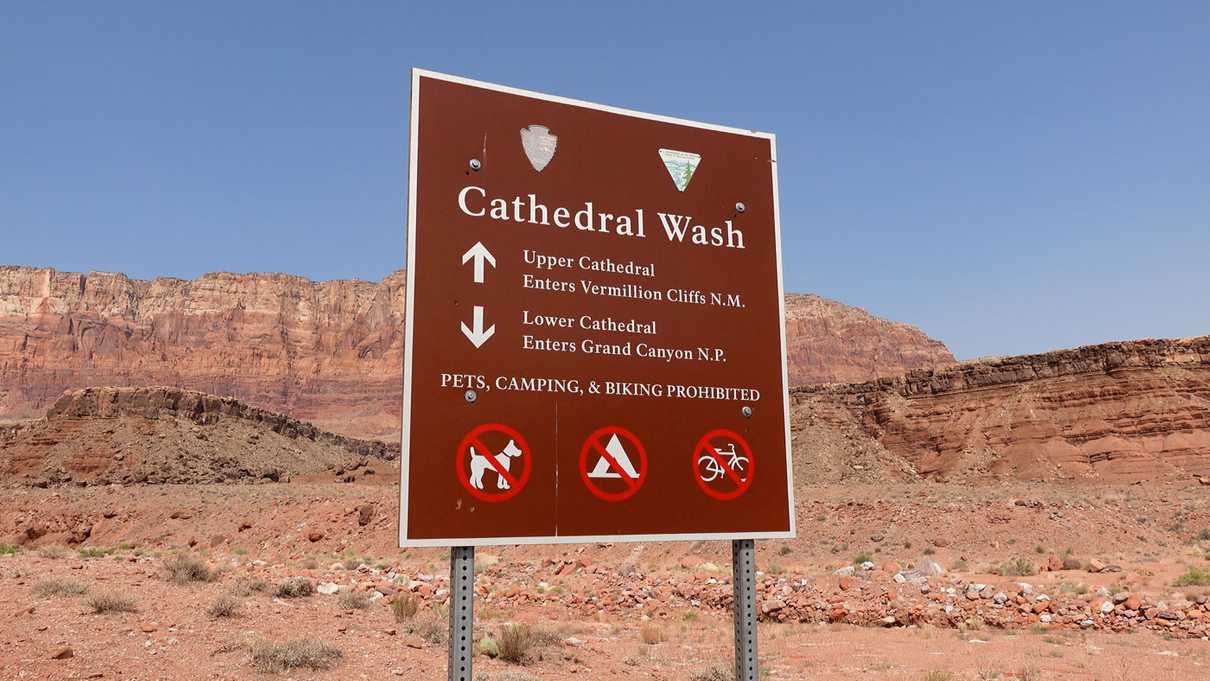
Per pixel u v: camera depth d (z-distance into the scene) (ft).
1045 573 83.15
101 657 30.22
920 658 47.47
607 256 24.06
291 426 423.23
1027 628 58.80
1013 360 303.89
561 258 23.45
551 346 22.90
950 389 310.86
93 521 204.54
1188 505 145.07
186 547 167.02
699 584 78.95
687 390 24.43
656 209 24.99
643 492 23.35
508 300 22.62
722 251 25.67
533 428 22.34
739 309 25.58
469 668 20.72
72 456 313.12
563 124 24.22
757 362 25.54
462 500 21.22
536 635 46.44
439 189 22.34
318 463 379.76
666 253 24.88
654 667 43.19
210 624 37.29
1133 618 57.47
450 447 21.33
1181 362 274.77
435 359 21.54
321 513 177.78
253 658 32.50
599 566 103.09
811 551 126.82
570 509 22.38
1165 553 109.70
